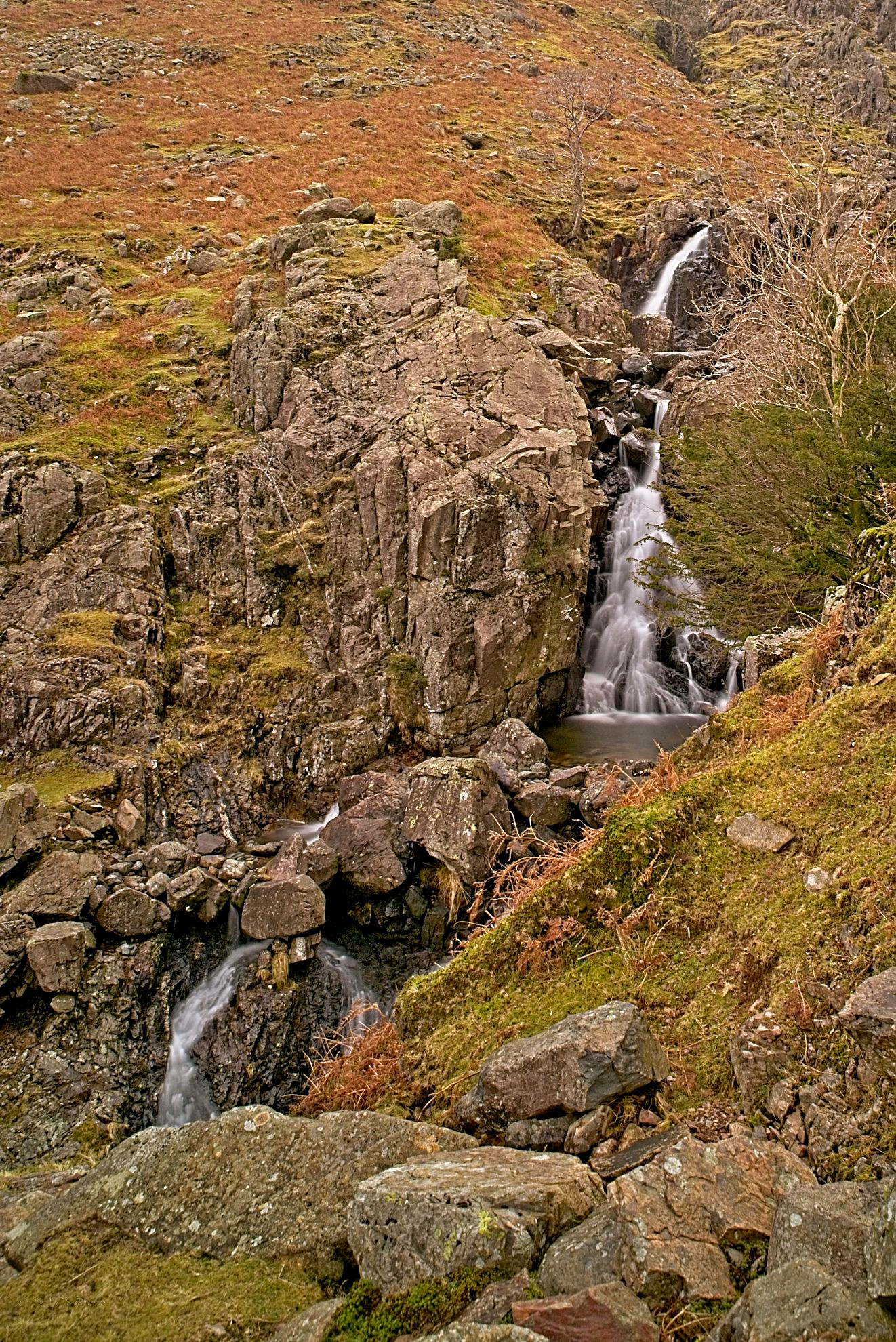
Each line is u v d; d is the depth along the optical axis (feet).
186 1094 27.04
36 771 36.58
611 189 106.42
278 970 29.63
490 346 53.21
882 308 46.29
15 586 43.86
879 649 19.56
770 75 159.33
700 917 16.72
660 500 57.82
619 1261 9.73
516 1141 13.17
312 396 52.06
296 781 40.75
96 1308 11.30
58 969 27.30
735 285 81.15
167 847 33.24
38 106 114.62
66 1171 18.30
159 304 68.74
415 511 44.11
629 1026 13.20
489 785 32.86
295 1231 12.24
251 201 88.07
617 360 70.28
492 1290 9.76
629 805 19.61
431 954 31.14
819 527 35.29
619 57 162.71
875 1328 8.14
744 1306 8.79
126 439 54.13
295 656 44.70
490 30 157.99
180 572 46.98
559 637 45.32
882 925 13.43
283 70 131.23
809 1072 12.29
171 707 41.60
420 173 96.48
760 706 23.88
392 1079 17.43
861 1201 9.59
